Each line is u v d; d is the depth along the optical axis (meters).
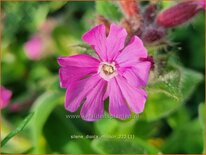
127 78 0.08
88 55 0.08
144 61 0.07
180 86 0.10
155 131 0.13
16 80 0.16
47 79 0.15
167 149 0.12
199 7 0.10
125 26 0.09
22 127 0.08
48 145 0.12
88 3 0.16
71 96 0.08
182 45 0.15
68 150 0.12
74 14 0.16
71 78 0.08
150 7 0.10
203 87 0.15
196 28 0.15
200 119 0.12
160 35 0.09
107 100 0.10
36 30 0.16
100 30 0.08
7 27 0.16
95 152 0.12
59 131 0.12
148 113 0.11
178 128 0.13
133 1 0.10
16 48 0.16
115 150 0.11
